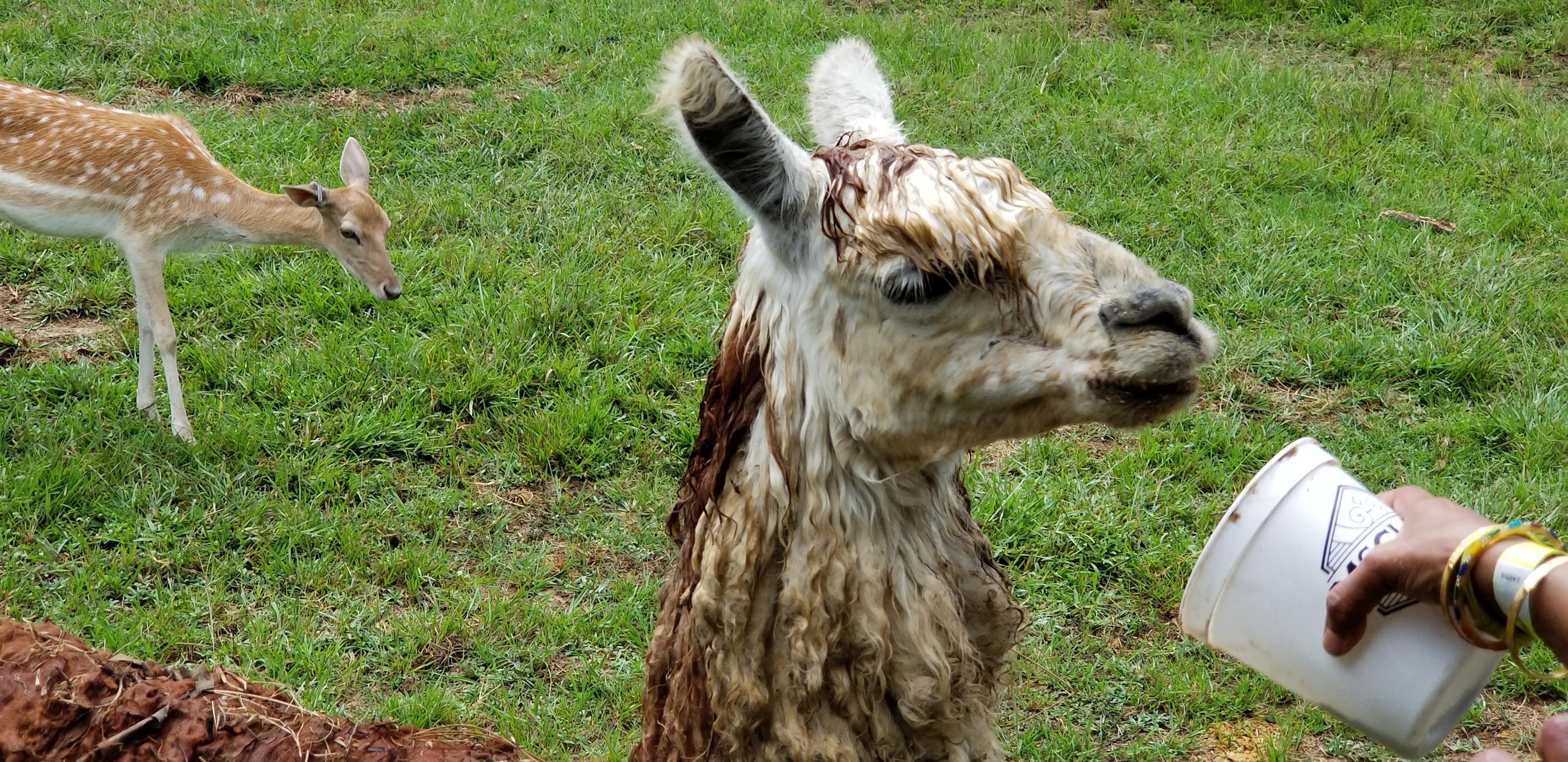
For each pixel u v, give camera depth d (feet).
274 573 15.61
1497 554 5.19
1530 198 27.02
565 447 18.04
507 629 14.92
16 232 23.81
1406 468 18.45
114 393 18.98
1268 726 14.21
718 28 34.37
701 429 8.01
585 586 15.87
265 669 14.14
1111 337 6.68
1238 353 20.98
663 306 21.48
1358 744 13.92
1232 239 24.59
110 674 9.02
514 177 26.21
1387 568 5.77
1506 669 14.79
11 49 30.96
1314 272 23.49
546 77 31.30
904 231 6.80
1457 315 22.26
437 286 22.24
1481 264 23.73
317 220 21.11
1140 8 40.24
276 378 19.13
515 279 22.27
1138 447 18.74
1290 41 38.32
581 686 14.25
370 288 21.35
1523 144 29.89
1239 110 30.66
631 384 19.65
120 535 15.89
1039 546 16.65
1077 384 6.73
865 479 7.27
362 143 27.61
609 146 27.27
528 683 14.33
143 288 19.52
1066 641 15.23
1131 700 14.44
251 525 16.29
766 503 7.36
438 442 18.25
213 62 30.76
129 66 30.81
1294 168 27.68
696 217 24.40
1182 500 17.58
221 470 17.16
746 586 7.41
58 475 16.44
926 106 29.86
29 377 19.03
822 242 7.05
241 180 24.02
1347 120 30.71
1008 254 6.82
